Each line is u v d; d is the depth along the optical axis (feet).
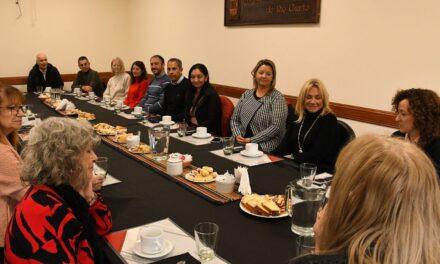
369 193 2.07
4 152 4.83
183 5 16.87
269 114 9.73
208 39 15.79
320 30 11.35
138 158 7.05
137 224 4.42
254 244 3.98
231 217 4.64
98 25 20.33
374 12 9.96
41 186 3.65
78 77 18.56
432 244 2.01
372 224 2.06
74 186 3.83
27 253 3.29
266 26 13.10
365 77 10.43
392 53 9.73
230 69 14.94
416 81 9.34
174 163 6.06
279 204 4.81
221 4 14.79
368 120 10.41
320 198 4.22
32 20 18.34
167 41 18.34
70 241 3.44
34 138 3.66
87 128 3.87
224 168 6.54
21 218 3.41
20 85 18.58
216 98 11.14
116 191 5.45
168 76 13.89
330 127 7.97
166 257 3.68
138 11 20.13
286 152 8.75
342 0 10.64
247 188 5.31
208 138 8.71
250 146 7.23
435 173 2.11
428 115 6.46
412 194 2.01
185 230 4.27
